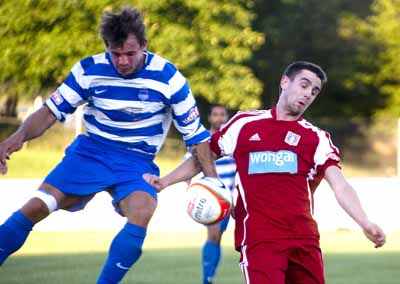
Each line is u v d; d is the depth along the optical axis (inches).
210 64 2511.1
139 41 526.9
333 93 3041.3
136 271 886.4
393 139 2475.4
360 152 2491.4
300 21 2893.7
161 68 547.2
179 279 836.6
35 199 548.1
